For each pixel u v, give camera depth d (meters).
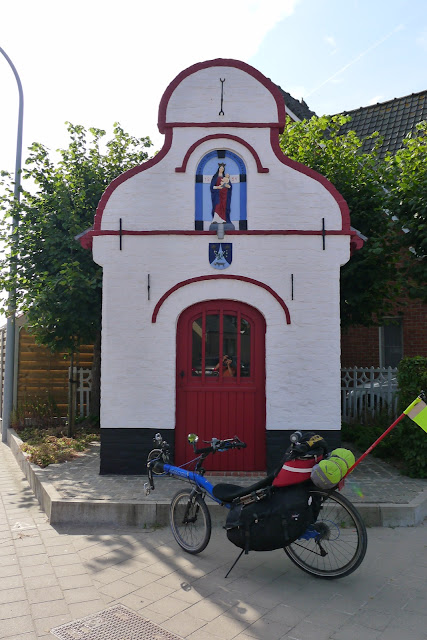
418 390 6.76
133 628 3.51
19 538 5.23
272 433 6.82
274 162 7.05
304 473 4.14
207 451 4.76
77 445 8.72
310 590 4.05
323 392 6.81
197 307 7.07
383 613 3.70
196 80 7.13
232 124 7.05
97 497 5.78
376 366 12.30
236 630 3.48
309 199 7.00
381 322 10.23
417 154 8.91
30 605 3.84
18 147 11.85
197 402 7.04
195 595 3.98
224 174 7.07
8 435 11.39
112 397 6.89
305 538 4.27
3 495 6.96
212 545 5.00
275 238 6.95
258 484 4.31
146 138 11.06
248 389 7.02
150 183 7.04
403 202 8.27
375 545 4.95
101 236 6.99
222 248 6.96
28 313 9.23
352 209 9.18
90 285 8.82
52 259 9.61
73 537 5.24
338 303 6.89
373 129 14.54
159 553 4.81
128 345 6.92
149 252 6.97
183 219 7.00
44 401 11.96
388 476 6.75
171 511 5.06
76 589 4.09
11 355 11.60
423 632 3.46
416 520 5.49
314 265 6.92
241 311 7.07
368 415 9.50
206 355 7.07
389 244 8.97
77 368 11.98
